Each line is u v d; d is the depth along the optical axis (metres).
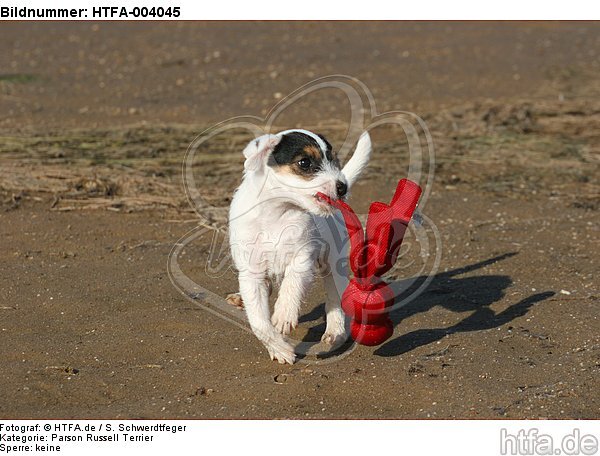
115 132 14.63
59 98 16.78
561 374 7.33
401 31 23.38
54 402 6.93
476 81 18.44
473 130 14.99
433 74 18.94
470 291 9.12
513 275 9.52
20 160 13.01
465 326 8.30
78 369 7.43
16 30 22.42
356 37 22.53
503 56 20.75
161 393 7.09
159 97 17.00
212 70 19.05
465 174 13.01
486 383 7.20
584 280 9.34
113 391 7.11
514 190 12.42
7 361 7.53
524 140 14.63
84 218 11.12
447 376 7.34
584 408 6.81
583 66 19.88
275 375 7.39
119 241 10.42
